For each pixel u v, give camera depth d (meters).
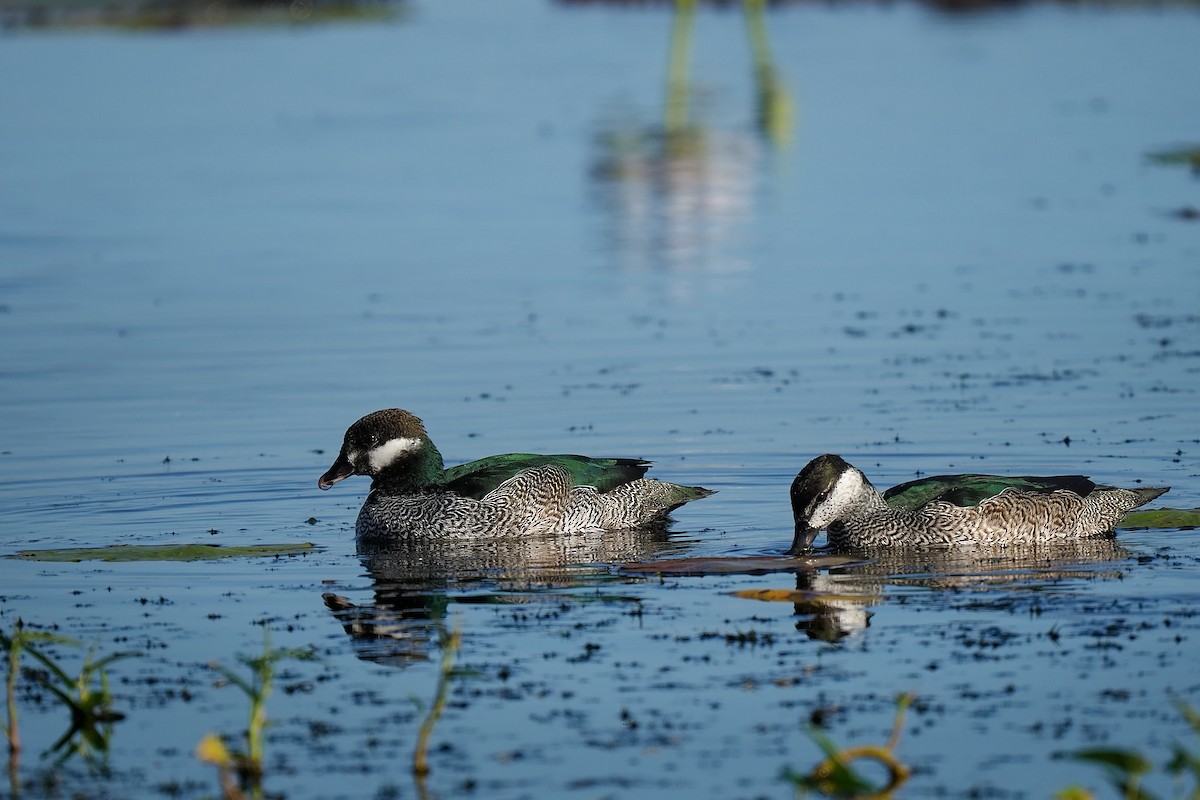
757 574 13.34
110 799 9.15
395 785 9.20
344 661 11.16
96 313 24.42
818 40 64.81
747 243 29.84
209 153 40.75
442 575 13.44
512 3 83.88
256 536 14.74
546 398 19.44
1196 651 10.97
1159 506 14.88
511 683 10.65
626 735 9.78
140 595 12.80
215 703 10.45
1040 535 14.18
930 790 8.99
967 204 32.97
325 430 18.30
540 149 41.03
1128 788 8.53
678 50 51.38
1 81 53.72
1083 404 18.45
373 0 82.50
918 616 11.92
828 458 14.18
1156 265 26.56
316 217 32.62
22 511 15.46
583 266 28.00
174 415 18.95
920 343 21.80
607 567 13.67
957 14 73.25
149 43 64.81
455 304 24.95
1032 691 10.31
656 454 17.09
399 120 46.22
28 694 10.72
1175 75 52.62
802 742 9.63
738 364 20.94
